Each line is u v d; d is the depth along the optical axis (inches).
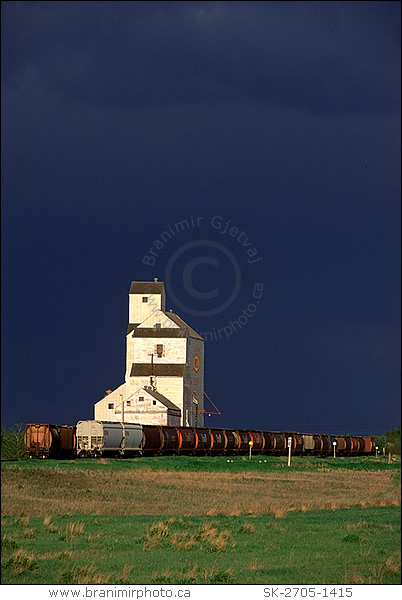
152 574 1011.9
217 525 1427.2
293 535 1336.1
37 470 2260.1
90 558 1114.7
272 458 3747.5
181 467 2854.3
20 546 1213.7
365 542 1263.5
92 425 2876.5
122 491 2057.1
